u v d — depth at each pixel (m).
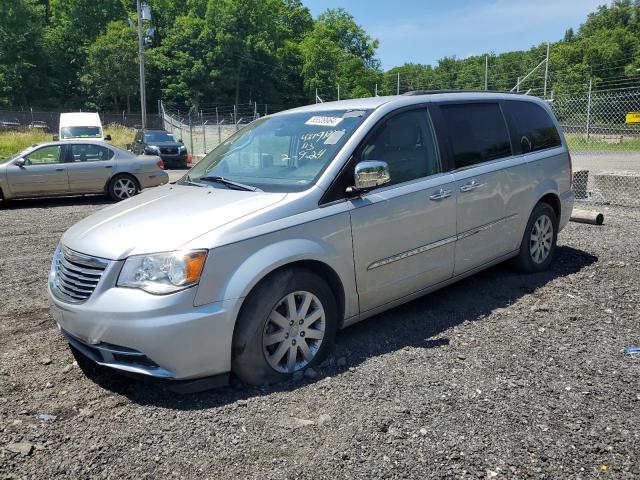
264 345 3.44
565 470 2.57
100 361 3.38
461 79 48.28
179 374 3.20
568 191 6.09
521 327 4.35
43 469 2.68
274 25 77.62
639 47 49.59
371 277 4.02
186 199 3.95
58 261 3.79
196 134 38.56
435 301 5.02
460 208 4.64
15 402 3.37
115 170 13.49
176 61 71.56
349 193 3.87
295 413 3.12
